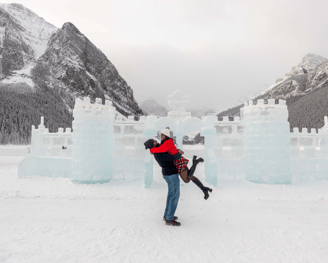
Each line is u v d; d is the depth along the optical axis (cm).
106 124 675
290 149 671
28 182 655
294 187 590
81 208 431
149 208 433
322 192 539
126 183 649
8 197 496
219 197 502
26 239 297
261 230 330
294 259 249
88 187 598
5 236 306
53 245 280
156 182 653
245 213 404
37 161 755
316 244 285
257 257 254
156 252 264
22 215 391
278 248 275
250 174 657
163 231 326
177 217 370
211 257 253
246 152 678
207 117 674
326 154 705
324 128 737
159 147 356
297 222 362
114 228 336
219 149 704
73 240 295
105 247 275
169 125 698
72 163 661
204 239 300
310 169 685
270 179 627
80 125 659
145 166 602
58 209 425
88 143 650
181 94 732
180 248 274
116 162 704
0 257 248
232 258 251
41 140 763
